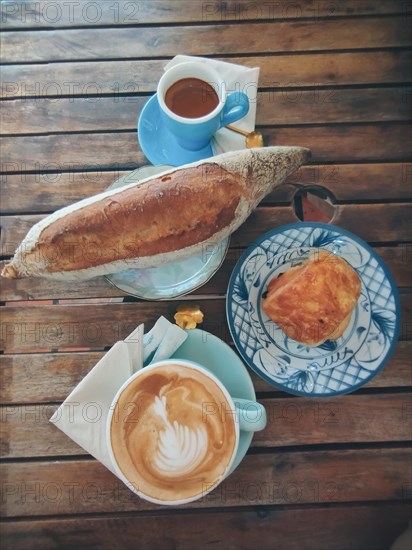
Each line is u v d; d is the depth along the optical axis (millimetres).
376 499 679
